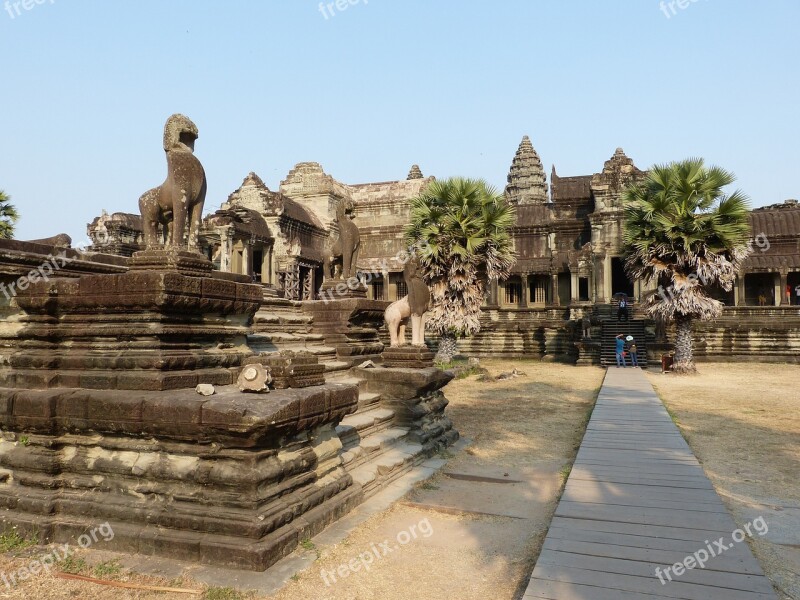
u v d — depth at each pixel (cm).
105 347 682
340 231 1354
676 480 864
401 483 882
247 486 571
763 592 507
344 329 1271
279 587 520
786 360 3328
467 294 2725
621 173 3928
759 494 859
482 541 673
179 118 734
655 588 514
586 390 2142
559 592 507
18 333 705
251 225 3644
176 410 587
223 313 764
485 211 2686
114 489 615
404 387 1082
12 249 763
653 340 3409
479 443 1226
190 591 508
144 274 662
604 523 679
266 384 650
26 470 637
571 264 4019
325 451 703
